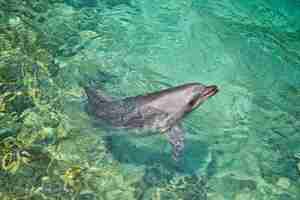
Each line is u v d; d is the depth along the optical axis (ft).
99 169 20.03
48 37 26.35
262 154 23.16
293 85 27.76
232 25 31.48
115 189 19.54
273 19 33.01
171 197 20.01
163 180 20.58
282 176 22.25
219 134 23.65
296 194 21.61
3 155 19.21
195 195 20.40
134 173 20.49
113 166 20.43
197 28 30.45
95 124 21.52
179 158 21.75
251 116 25.12
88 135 21.22
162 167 21.12
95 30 28.04
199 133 23.44
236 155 22.75
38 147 20.03
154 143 21.91
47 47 25.66
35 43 25.18
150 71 26.45
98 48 26.81
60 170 19.40
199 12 31.81
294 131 24.75
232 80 27.27
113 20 29.25
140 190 19.92
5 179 18.63
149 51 27.78
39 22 27.14
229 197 20.81
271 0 34.73
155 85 25.72
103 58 26.30
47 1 28.89
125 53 27.14
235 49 29.45
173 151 21.06
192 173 21.35
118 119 20.93
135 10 30.48
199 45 29.22
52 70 24.23
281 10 34.01
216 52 28.99
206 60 28.27
